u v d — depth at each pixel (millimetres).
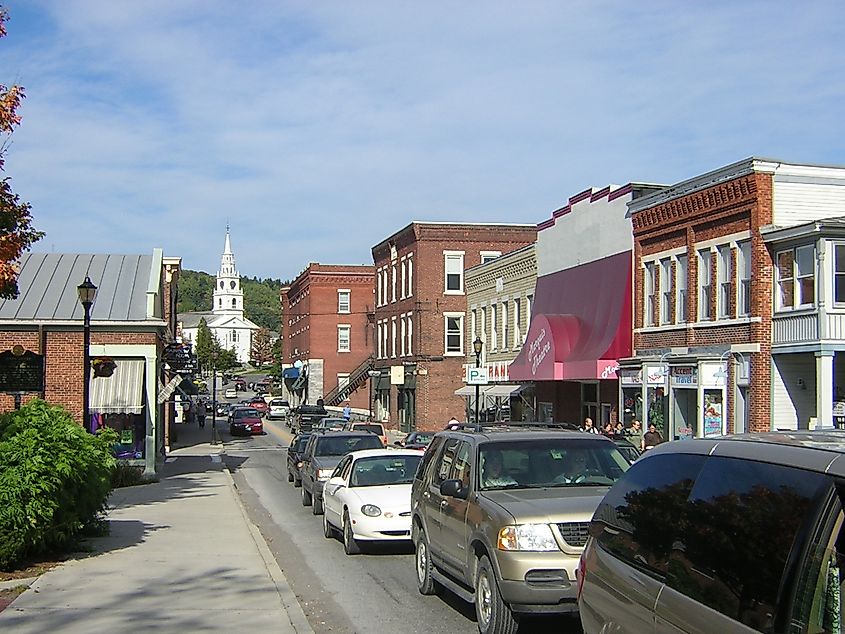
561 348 33469
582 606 6602
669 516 5645
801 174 25188
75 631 9141
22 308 30672
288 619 9797
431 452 12500
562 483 10281
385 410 64438
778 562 4445
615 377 31141
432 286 55875
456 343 56031
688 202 28031
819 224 22844
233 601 10695
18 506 12281
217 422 82875
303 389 87562
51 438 12914
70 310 30812
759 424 24750
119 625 9438
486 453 10555
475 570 9719
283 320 105688
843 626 4066
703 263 27812
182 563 13195
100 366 29891
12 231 17891
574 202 35781
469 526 9914
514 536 8859
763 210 24984
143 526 17406
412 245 57188
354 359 83562
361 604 11516
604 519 6598
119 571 12477
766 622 4371
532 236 56906
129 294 32094
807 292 23750
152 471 30188
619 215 32281
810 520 4355
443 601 11680
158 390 35188
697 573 5098
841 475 4320
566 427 12367
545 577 8711
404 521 15164
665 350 29141
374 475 16422
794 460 4699
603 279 33000
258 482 30766
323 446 23234
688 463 5738
